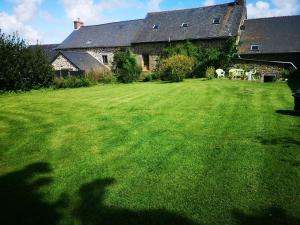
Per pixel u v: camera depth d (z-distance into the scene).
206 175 5.08
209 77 21.70
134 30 32.84
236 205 4.18
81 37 36.12
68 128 8.46
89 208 4.27
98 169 5.53
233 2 29.22
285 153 5.82
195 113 9.66
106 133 7.77
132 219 3.98
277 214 3.94
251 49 24.86
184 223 3.86
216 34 26.39
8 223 4.00
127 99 13.34
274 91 13.87
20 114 10.95
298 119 8.32
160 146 6.57
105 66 31.59
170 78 22.95
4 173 5.58
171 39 28.12
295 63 23.42
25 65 20.89
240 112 9.49
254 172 5.09
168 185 4.82
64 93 17.91
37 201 4.52
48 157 6.28
